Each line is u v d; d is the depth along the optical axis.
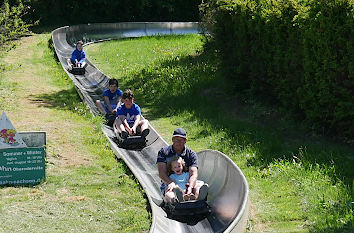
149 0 49.16
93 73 22.98
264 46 14.37
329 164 10.20
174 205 8.57
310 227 7.95
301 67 12.64
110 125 14.68
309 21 11.76
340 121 11.55
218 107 15.98
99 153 11.56
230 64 16.67
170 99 17.91
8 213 8.12
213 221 8.32
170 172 9.18
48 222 7.89
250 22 14.95
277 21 13.51
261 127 13.41
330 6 11.15
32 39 32.66
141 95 19.31
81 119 14.55
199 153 10.65
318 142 11.76
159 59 26.77
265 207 8.84
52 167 10.45
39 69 23.02
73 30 34.47
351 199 8.43
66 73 21.94
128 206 8.69
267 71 14.37
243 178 8.28
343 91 11.09
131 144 12.87
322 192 8.95
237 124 13.81
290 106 13.48
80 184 9.62
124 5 48.75
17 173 9.52
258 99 15.42
